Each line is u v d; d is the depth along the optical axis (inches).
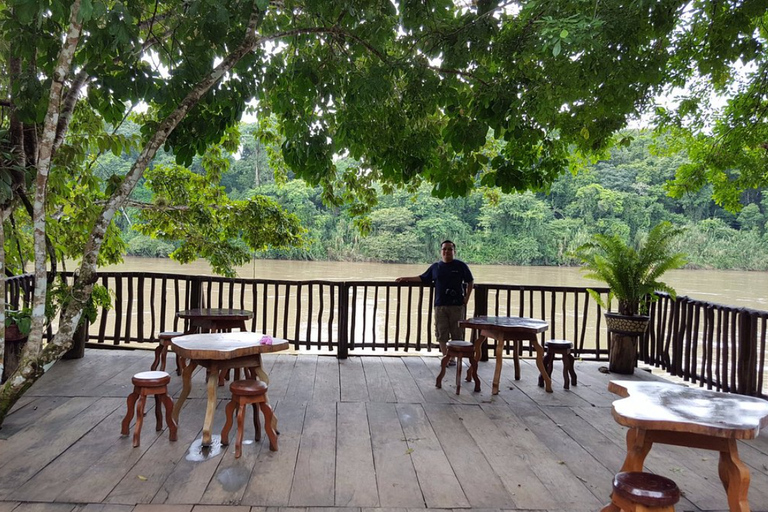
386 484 121.8
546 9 161.8
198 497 113.0
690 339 234.1
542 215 1727.4
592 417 175.8
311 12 195.2
